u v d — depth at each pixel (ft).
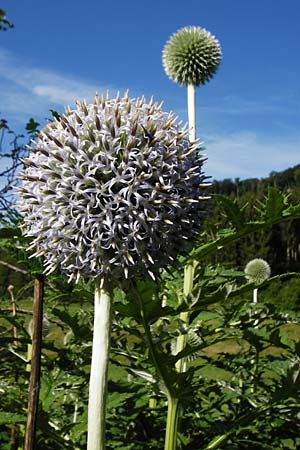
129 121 9.29
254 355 15.14
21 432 13.47
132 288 9.43
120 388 14.05
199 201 9.86
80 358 12.67
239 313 13.00
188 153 9.68
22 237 9.27
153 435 15.20
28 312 12.11
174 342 15.55
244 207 9.70
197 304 9.81
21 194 9.62
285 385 11.28
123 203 8.93
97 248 8.89
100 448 9.03
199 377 15.33
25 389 12.70
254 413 11.60
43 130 9.86
